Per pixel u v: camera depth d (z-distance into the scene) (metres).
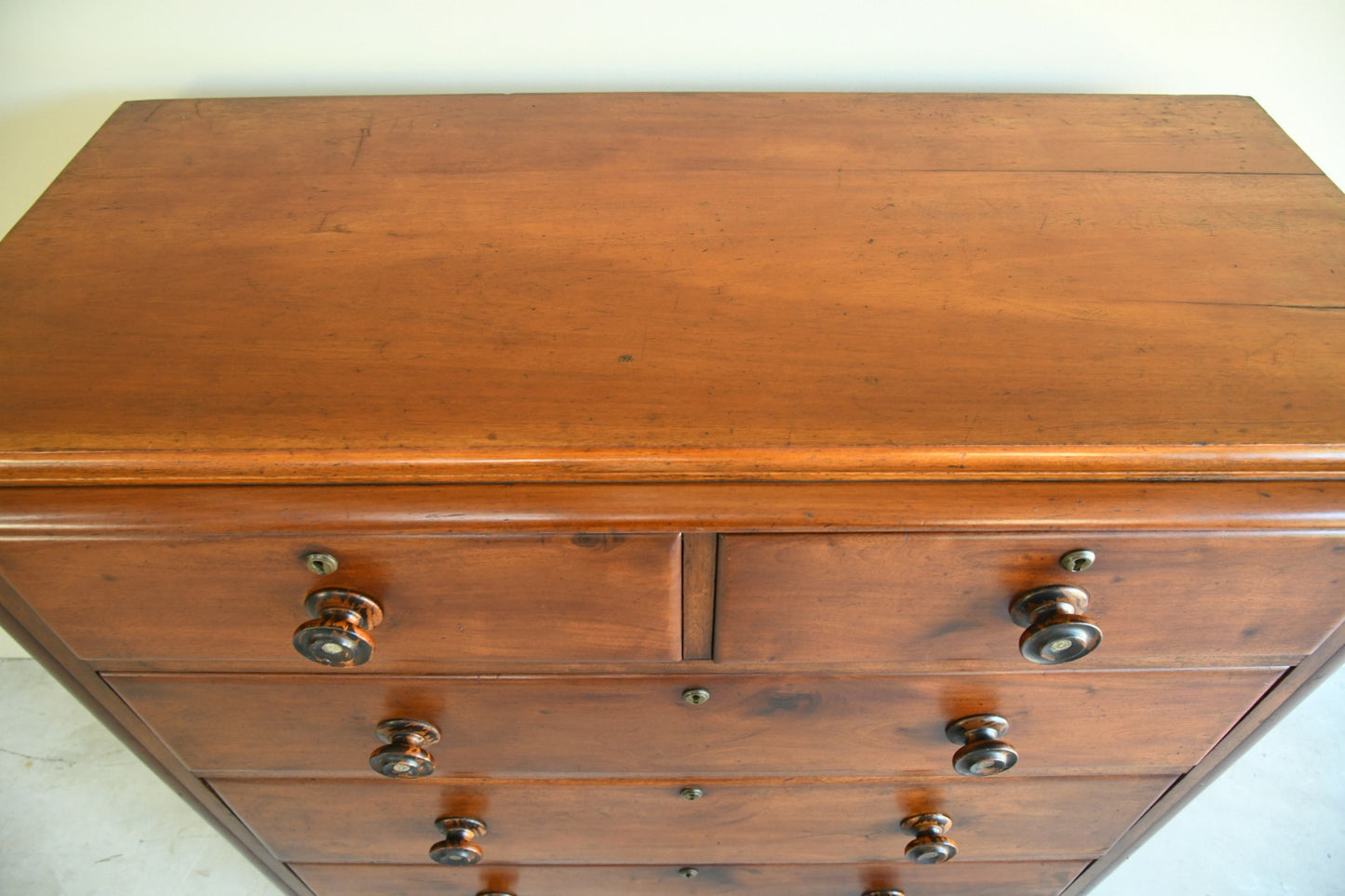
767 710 0.71
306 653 0.60
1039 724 0.72
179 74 0.90
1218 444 0.54
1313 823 1.24
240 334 0.62
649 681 0.68
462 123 0.82
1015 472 0.54
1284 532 0.54
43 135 0.94
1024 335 0.61
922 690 0.69
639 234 0.70
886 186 0.74
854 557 0.56
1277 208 0.71
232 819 0.87
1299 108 0.93
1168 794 0.83
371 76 0.91
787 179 0.75
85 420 0.56
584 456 0.54
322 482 0.54
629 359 0.60
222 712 0.71
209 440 0.54
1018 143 0.79
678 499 0.54
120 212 0.72
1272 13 0.86
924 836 0.84
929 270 0.66
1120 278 0.65
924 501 0.54
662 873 0.96
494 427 0.55
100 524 0.54
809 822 0.86
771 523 0.54
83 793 1.28
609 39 0.88
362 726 0.73
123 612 0.61
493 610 0.60
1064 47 0.89
